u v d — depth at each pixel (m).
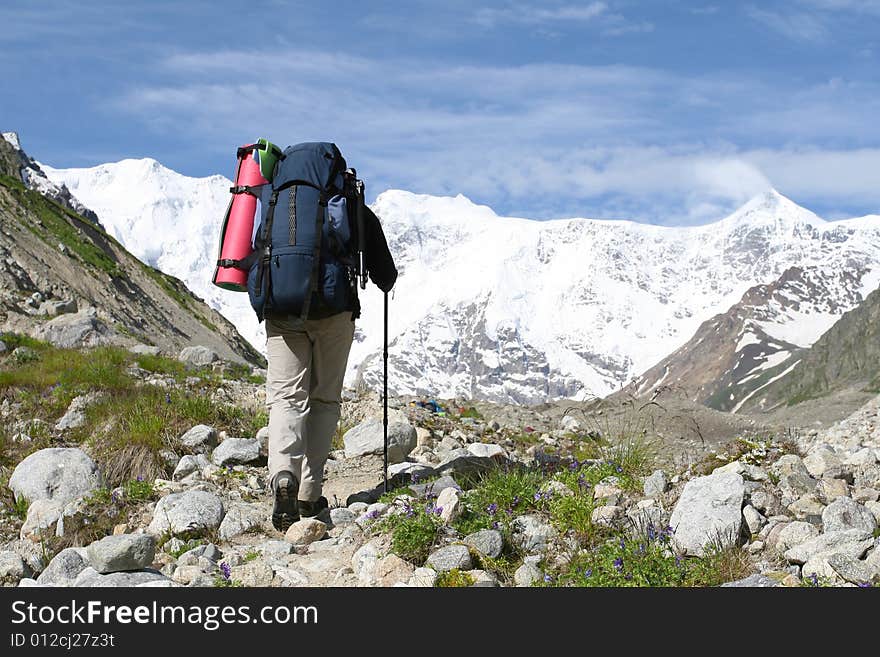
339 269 6.39
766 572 4.86
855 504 5.24
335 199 6.44
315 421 6.94
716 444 11.88
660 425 13.79
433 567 5.09
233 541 6.43
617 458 7.64
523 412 16.59
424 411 13.55
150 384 11.85
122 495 7.53
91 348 17.27
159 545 6.34
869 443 13.66
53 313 23.16
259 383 15.22
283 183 6.49
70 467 7.93
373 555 5.42
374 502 7.56
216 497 6.93
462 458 8.65
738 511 5.29
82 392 11.45
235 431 10.15
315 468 6.95
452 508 5.74
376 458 9.58
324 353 6.82
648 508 5.72
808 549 4.86
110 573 5.34
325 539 6.30
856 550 4.71
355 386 14.59
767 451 7.18
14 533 7.23
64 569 5.60
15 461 9.45
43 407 11.15
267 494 8.01
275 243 6.38
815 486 5.98
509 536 5.53
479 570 5.07
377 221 6.79
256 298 6.43
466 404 17.36
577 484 6.53
